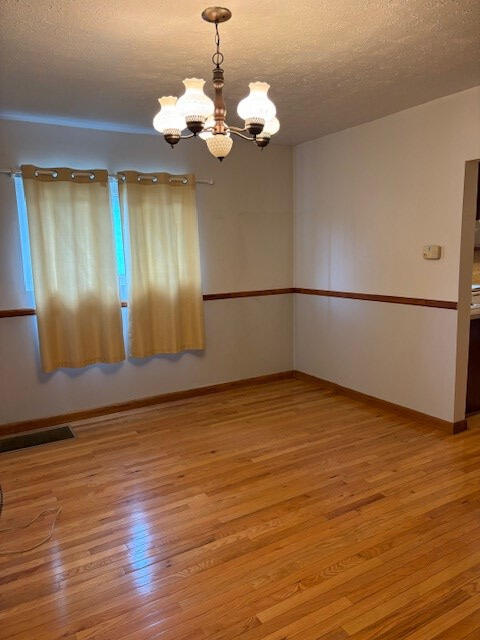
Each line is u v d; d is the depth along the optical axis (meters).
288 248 4.71
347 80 2.75
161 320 3.99
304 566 2.02
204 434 3.46
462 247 3.18
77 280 3.59
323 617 1.75
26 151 3.42
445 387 3.37
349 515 2.39
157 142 3.88
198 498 2.58
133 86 2.77
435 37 2.20
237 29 2.08
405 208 3.52
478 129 2.97
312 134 4.11
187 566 2.04
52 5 1.84
